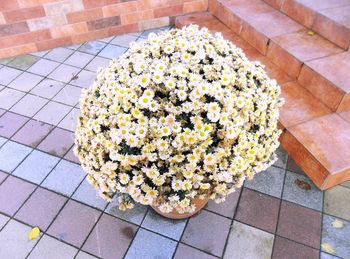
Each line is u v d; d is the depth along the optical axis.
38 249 1.93
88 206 2.14
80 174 2.33
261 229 2.01
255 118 1.58
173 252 1.91
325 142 2.25
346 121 2.41
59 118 2.77
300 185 2.25
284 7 3.31
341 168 2.08
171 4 3.78
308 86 2.66
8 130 2.66
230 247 1.93
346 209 2.11
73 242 1.96
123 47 3.62
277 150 2.48
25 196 2.20
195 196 1.70
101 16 3.57
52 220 2.07
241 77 1.59
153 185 1.55
